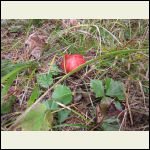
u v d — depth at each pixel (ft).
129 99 0.64
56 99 0.60
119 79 0.69
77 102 0.64
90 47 0.77
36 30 0.82
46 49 0.77
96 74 0.69
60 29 0.83
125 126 0.59
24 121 0.53
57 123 0.60
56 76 0.70
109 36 0.79
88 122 0.59
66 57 0.68
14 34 0.82
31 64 0.70
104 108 0.60
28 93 0.66
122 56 0.71
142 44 0.74
